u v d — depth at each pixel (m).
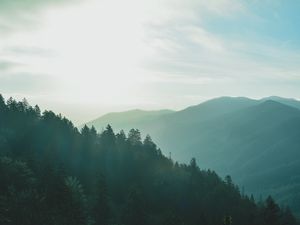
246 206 166.75
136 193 133.00
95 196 130.25
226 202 164.00
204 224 128.75
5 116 186.12
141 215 127.75
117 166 170.25
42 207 102.62
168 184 168.00
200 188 175.25
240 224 153.25
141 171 173.88
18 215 96.62
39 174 126.81
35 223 97.19
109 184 156.12
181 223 124.62
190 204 159.38
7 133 168.50
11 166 118.44
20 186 112.69
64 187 108.75
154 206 152.50
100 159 171.50
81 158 167.50
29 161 138.00
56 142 169.00
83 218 109.00
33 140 168.38
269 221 127.44
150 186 164.75
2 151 146.12
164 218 132.38
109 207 125.50
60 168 123.31
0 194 104.38
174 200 160.12
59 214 103.50
